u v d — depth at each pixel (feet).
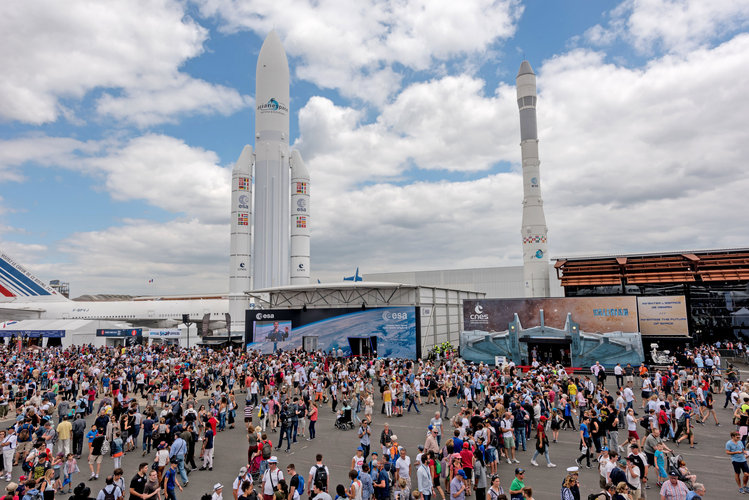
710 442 56.24
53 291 245.65
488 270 241.76
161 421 53.62
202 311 222.28
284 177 192.65
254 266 188.24
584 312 118.42
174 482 39.06
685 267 147.02
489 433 45.01
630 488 34.94
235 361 110.52
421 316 142.10
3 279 239.71
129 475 48.26
